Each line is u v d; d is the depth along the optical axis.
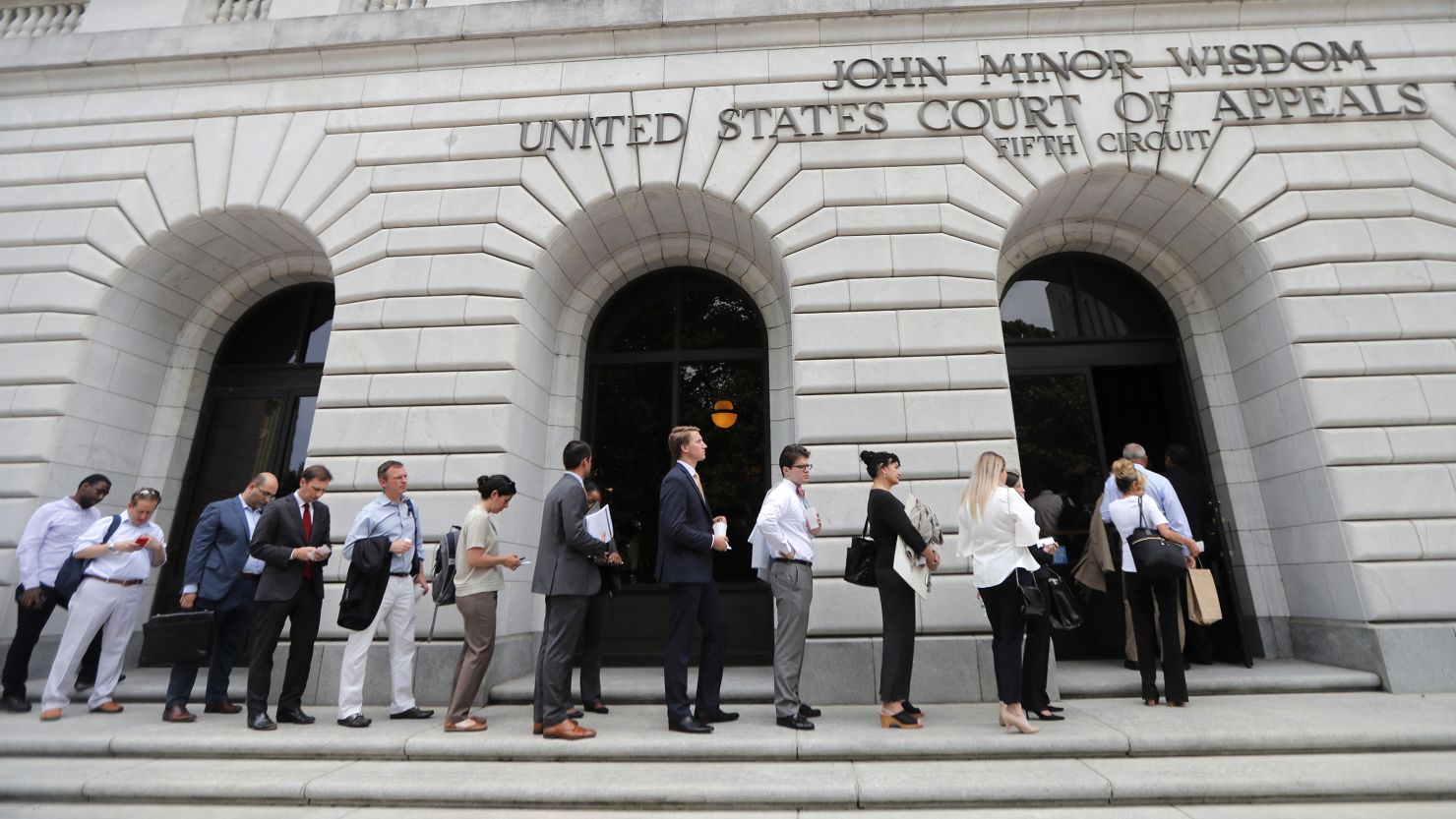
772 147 6.80
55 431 6.75
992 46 7.06
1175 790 3.47
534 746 4.14
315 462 6.27
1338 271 6.33
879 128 6.77
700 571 4.57
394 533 5.05
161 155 7.42
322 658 5.75
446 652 5.70
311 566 5.06
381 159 7.09
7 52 7.67
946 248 6.44
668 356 7.74
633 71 7.16
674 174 6.79
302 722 4.86
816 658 5.57
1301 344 6.21
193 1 8.23
